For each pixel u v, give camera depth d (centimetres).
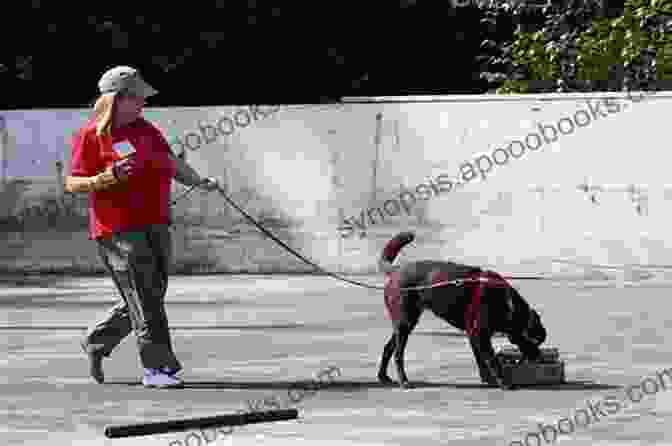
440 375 1270
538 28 2606
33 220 2212
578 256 2081
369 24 2764
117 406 1135
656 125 2052
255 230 2166
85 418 1087
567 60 2364
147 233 1216
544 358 1225
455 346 1448
